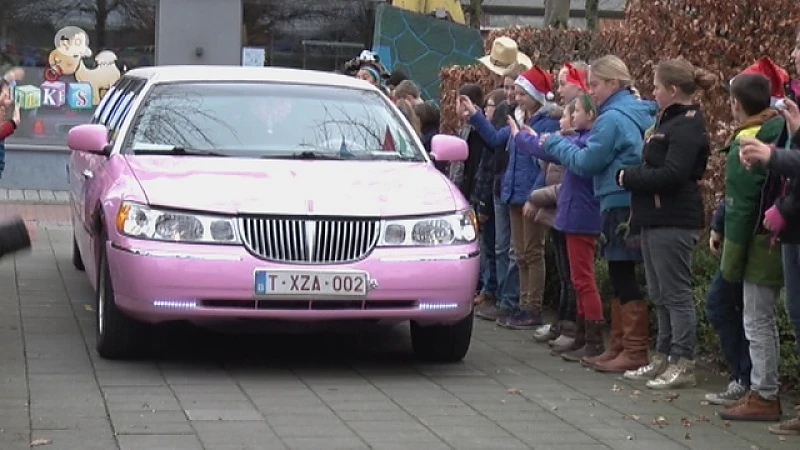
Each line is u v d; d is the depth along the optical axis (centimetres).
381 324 1145
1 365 1143
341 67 2900
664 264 1108
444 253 1136
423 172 1230
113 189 1161
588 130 1216
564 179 1235
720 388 1130
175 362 1182
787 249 941
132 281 1101
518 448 916
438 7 3064
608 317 1401
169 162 1207
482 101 1572
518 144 1223
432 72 2806
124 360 1182
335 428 954
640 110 1171
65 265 1812
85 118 2867
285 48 2889
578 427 984
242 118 1284
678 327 1123
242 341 1298
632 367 1192
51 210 2558
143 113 1292
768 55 1334
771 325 1009
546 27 2070
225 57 2861
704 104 1368
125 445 886
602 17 3397
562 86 1270
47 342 1255
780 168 883
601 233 1207
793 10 1322
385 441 921
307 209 1111
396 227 1127
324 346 1293
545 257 1552
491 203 1518
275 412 998
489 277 1540
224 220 1102
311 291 1097
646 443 941
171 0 2825
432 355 1223
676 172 1074
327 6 2889
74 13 2841
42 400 1013
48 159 2858
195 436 916
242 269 1091
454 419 997
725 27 1362
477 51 2820
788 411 1048
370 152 1270
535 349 1314
